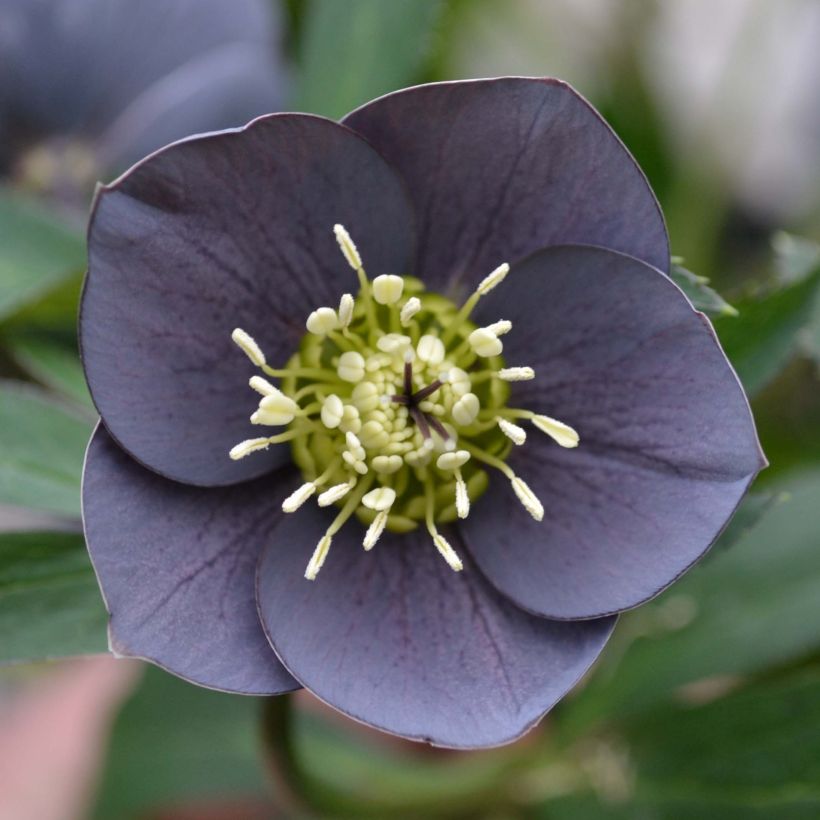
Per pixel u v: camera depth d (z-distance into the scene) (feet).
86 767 1.28
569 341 0.83
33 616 0.86
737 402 0.79
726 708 0.99
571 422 0.83
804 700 0.97
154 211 0.79
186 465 0.81
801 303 0.86
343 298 0.82
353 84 0.99
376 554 0.84
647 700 1.00
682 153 1.20
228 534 0.82
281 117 0.78
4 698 1.46
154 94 1.00
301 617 0.82
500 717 0.80
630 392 0.82
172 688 1.13
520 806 1.04
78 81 1.00
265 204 0.81
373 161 0.81
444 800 1.03
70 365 0.92
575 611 0.82
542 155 0.81
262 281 0.82
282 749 0.94
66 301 0.91
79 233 0.98
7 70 0.99
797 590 1.00
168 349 0.80
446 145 0.81
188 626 0.80
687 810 0.99
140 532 0.80
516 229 0.83
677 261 0.82
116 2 0.99
